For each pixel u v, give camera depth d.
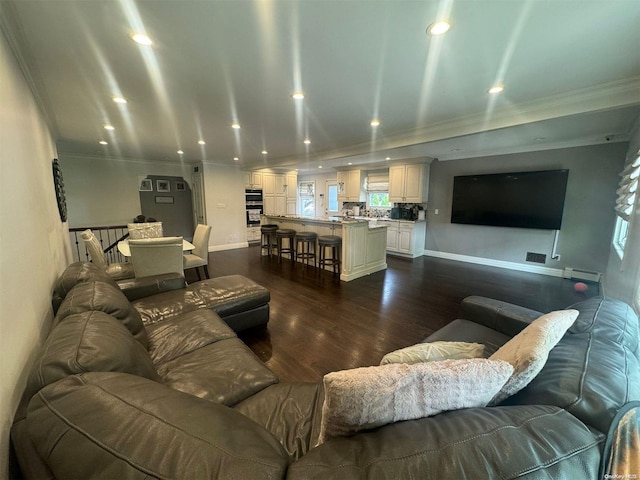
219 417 0.68
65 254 3.19
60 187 3.10
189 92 2.47
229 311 2.43
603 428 0.66
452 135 3.42
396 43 1.73
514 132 3.45
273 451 0.62
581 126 3.15
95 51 1.80
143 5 1.39
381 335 2.71
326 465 0.56
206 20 1.51
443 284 4.30
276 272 4.98
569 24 1.53
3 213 1.09
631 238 2.56
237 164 7.12
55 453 0.59
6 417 0.91
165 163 7.12
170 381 1.34
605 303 1.37
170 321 1.94
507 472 0.51
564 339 1.12
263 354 2.38
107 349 0.95
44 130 2.71
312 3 1.38
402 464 0.53
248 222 7.91
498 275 4.79
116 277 3.30
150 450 0.55
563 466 0.54
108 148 5.17
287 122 3.40
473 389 0.73
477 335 1.75
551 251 4.79
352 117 3.19
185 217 7.71
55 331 1.03
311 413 1.20
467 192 5.65
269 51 1.83
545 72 2.10
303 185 9.85
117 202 6.54
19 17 1.43
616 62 1.95
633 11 1.42
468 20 1.51
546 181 4.67
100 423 0.61
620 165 4.07
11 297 1.07
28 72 1.95
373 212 7.54
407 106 2.84
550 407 0.70
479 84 2.31
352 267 4.52
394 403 0.68
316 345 2.53
